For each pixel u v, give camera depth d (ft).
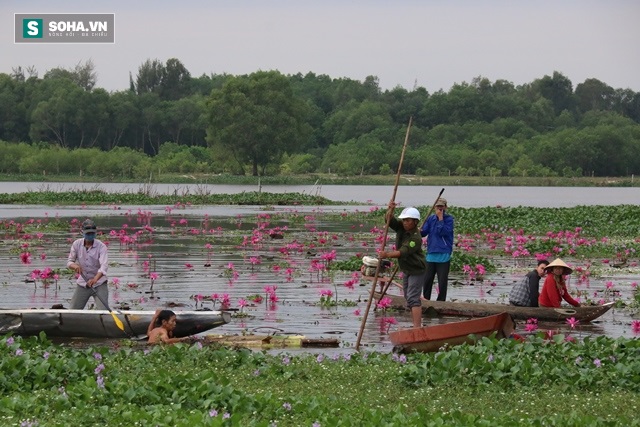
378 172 468.75
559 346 50.06
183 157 456.04
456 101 539.70
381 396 41.04
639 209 159.02
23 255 88.07
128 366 45.78
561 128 536.01
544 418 36.60
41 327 56.90
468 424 35.14
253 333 59.93
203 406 37.91
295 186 397.80
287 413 37.24
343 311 69.21
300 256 106.22
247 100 409.28
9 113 525.34
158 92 636.48
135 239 121.60
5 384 41.04
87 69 651.66
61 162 413.80
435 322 65.57
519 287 67.97
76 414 35.99
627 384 43.86
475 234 138.10
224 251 111.14
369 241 125.49
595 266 99.76
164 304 70.33
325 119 564.30
